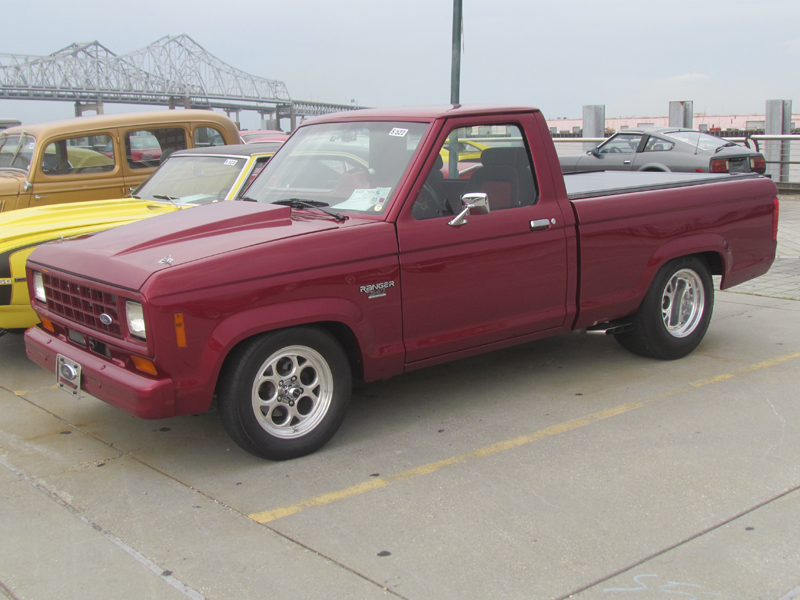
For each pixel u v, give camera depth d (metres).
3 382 5.20
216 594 2.65
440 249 4.01
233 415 3.56
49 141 7.45
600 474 3.52
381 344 3.91
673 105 19.33
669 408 4.34
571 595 2.59
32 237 5.12
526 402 4.53
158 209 5.95
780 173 16.91
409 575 2.74
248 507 3.31
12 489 3.53
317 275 3.62
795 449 3.72
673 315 5.22
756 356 5.26
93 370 3.59
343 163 4.35
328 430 3.88
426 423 4.25
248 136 16.97
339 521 3.16
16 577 2.79
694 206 5.05
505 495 3.34
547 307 4.49
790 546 2.85
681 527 3.01
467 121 4.19
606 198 4.66
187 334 3.32
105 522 3.20
